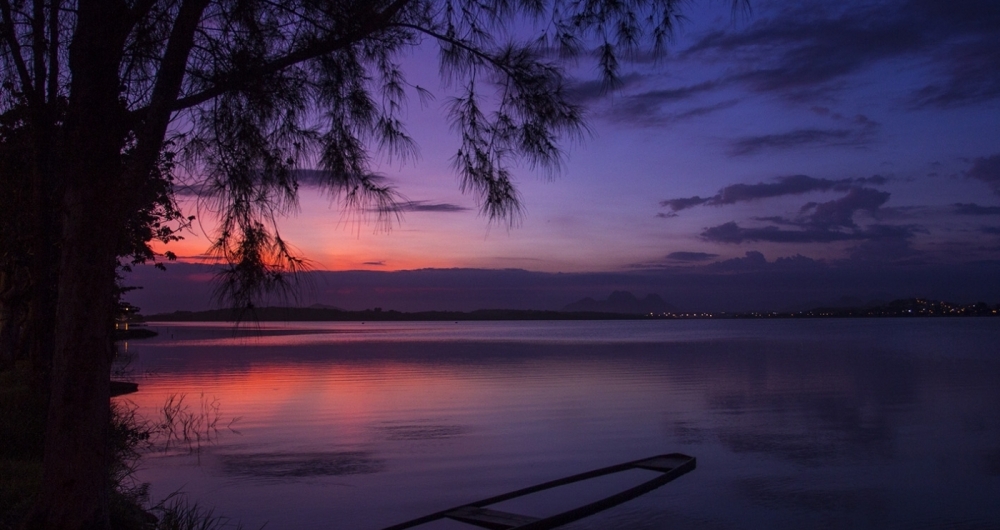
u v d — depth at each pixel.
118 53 4.19
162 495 9.84
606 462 12.20
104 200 4.14
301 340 69.06
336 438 14.19
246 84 4.42
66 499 4.11
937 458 12.47
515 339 73.38
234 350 47.03
